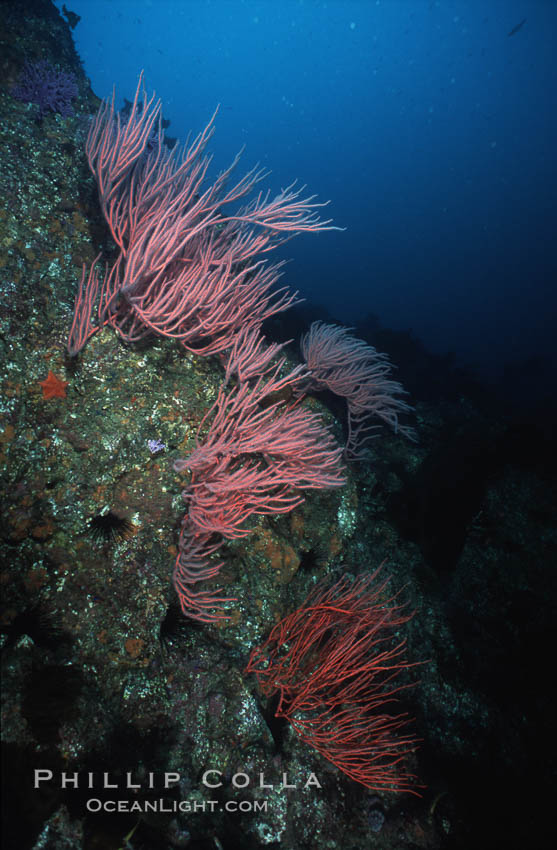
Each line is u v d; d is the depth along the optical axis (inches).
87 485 137.4
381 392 245.9
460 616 232.2
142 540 143.3
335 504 207.9
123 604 137.0
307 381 219.5
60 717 105.0
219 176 154.6
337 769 160.7
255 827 139.0
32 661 107.0
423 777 172.9
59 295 158.2
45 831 92.3
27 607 124.3
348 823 154.6
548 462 297.6
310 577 189.0
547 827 184.9
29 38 229.5
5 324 141.6
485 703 207.0
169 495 146.2
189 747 138.1
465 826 167.0
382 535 243.8
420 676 204.2
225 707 144.3
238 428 141.2
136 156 150.7
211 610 156.5
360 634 183.6
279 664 154.8
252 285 173.0
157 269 132.6
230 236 182.5
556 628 242.2
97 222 183.9
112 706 127.0
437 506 264.7
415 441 281.9
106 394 146.4
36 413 138.1
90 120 213.5
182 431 153.0
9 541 126.3
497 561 254.1
